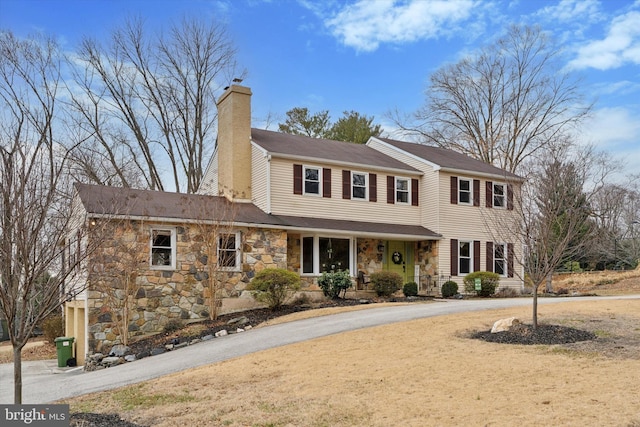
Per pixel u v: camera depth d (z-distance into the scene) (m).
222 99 21.16
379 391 7.09
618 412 5.64
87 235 7.41
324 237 19.98
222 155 20.89
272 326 13.78
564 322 11.30
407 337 10.55
